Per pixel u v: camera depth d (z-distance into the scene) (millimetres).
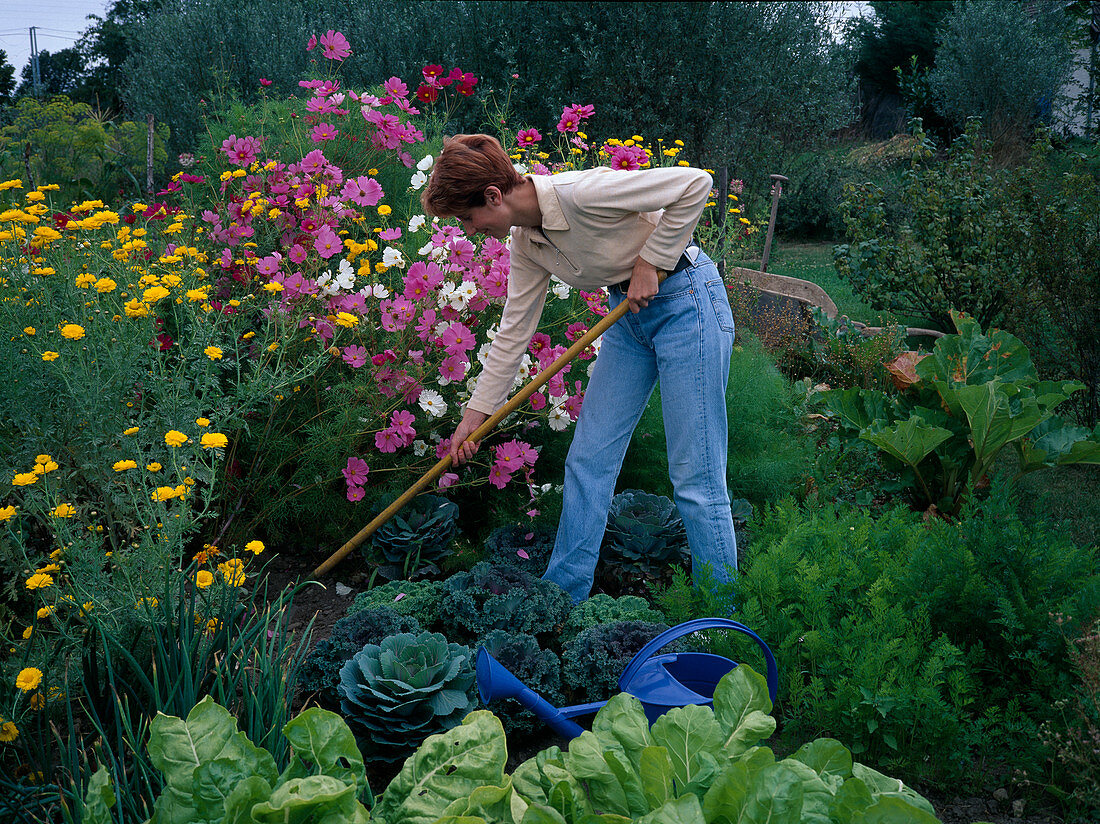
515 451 3145
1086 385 4551
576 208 2314
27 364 2398
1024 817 1894
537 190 2350
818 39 11312
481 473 3486
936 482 3777
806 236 14055
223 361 2900
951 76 14070
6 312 2572
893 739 1973
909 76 15328
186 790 1143
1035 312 4715
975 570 2311
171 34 10312
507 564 2838
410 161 3941
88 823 1115
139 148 8609
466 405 3021
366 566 3225
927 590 2381
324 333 3119
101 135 8398
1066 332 4555
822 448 4008
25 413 2336
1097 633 1938
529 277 2617
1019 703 2139
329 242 3287
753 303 5766
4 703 1826
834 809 1080
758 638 1805
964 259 5789
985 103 13664
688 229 2324
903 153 13641
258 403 3273
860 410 3941
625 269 2465
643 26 10117
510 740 2184
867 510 2818
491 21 10094
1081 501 3801
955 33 14562
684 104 10367
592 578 2781
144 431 2445
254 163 3758
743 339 4961
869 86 19688
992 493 2629
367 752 2021
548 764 1230
